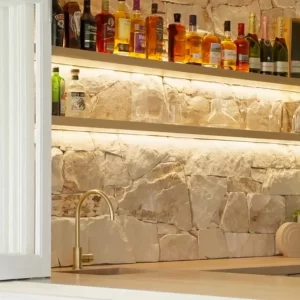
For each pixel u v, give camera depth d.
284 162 4.93
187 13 4.52
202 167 4.52
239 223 4.67
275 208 4.85
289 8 5.04
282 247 4.70
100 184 4.09
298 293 2.21
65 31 3.83
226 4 4.71
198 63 4.26
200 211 4.49
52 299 2.39
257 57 4.56
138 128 3.97
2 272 2.69
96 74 4.10
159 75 4.33
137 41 4.05
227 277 2.98
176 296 2.20
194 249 4.45
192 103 4.49
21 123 2.81
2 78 2.78
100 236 4.07
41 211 2.82
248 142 4.76
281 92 4.95
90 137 4.08
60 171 3.94
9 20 2.81
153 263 4.18
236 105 4.71
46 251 2.83
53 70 3.77
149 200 4.27
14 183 2.78
